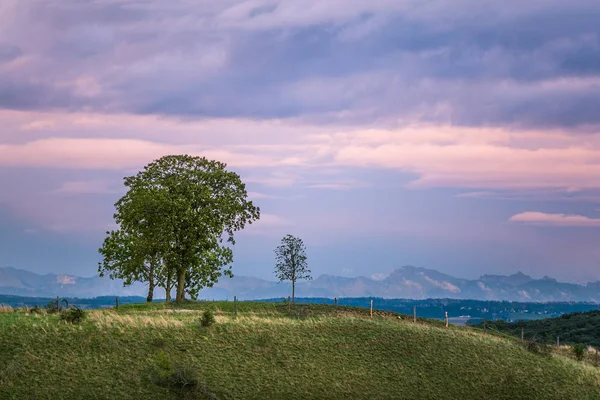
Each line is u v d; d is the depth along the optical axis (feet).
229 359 152.87
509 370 169.37
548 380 167.63
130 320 167.22
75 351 143.54
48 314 176.86
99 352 144.77
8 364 133.49
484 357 175.22
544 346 197.98
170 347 153.69
